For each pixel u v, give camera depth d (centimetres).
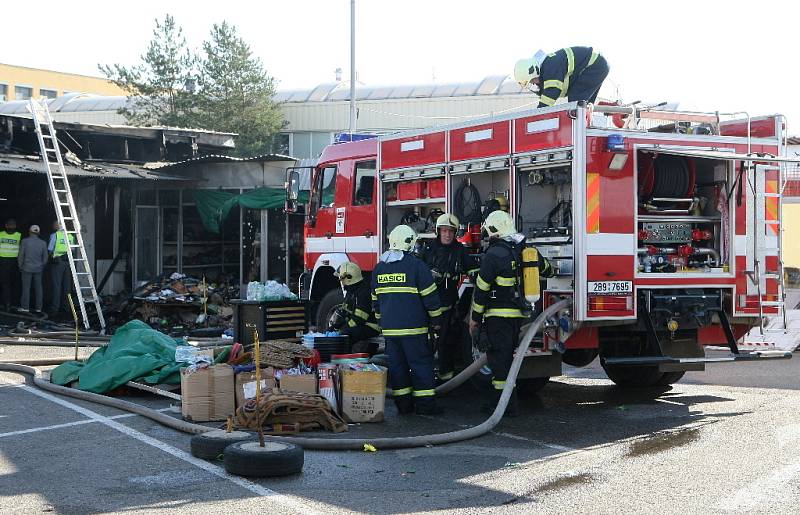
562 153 822
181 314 1725
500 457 662
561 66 954
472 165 927
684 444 699
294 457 604
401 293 827
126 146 2134
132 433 739
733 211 893
